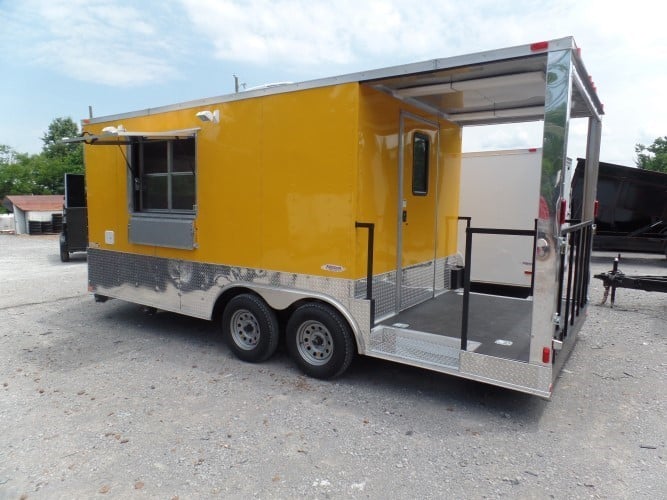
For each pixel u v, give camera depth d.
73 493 2.84
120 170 5.98
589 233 5.10
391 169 4.57
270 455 3.24
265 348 4.77
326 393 4.20
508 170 7.02
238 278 4.85
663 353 5.22
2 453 3.27
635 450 3.29
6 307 7.46
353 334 4.26
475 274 7.35
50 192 48.44
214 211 4.99
